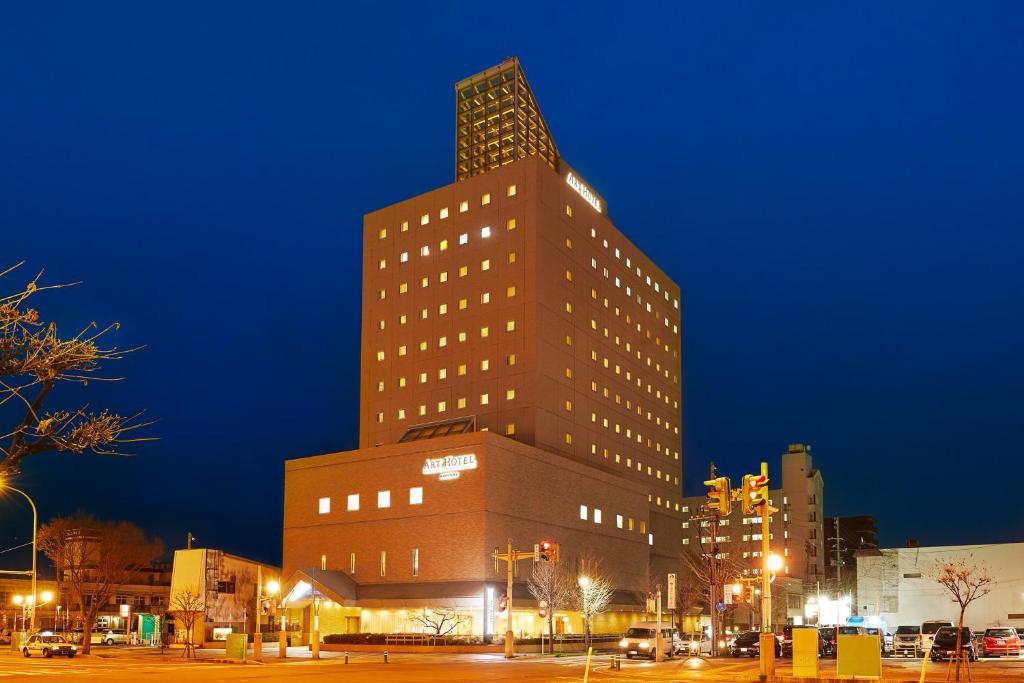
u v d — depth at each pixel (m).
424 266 109.06
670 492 130.50
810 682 28.38
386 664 47.72
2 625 104.25
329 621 87.88
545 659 56.31
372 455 89.94
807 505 141.00
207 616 82.12
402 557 85.56
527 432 97.62
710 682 30.12
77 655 60.84
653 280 133.25
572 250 109.75
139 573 135.50
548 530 91.06
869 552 105.19
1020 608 97.19
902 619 101.81
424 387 105.56
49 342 9.38
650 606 48.56
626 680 31.48
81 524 92.19
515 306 101.44
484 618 78.62
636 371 123.88
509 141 143.00
